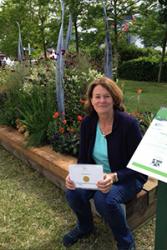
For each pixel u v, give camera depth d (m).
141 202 2.60
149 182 2.75
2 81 5.70
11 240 2.67
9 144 4.36
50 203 3.17
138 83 12.26
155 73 12.99
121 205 2.26
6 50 14.03
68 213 2.99
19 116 4.64
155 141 1.80
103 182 2.13
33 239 2.66
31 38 13.70
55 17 12.90
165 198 1.85
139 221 2.67
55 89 4.36
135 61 13.42
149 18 12.12
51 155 3.55
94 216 2.86
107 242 2.56
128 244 2.30
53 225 2.83
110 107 2.30
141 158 1.80
